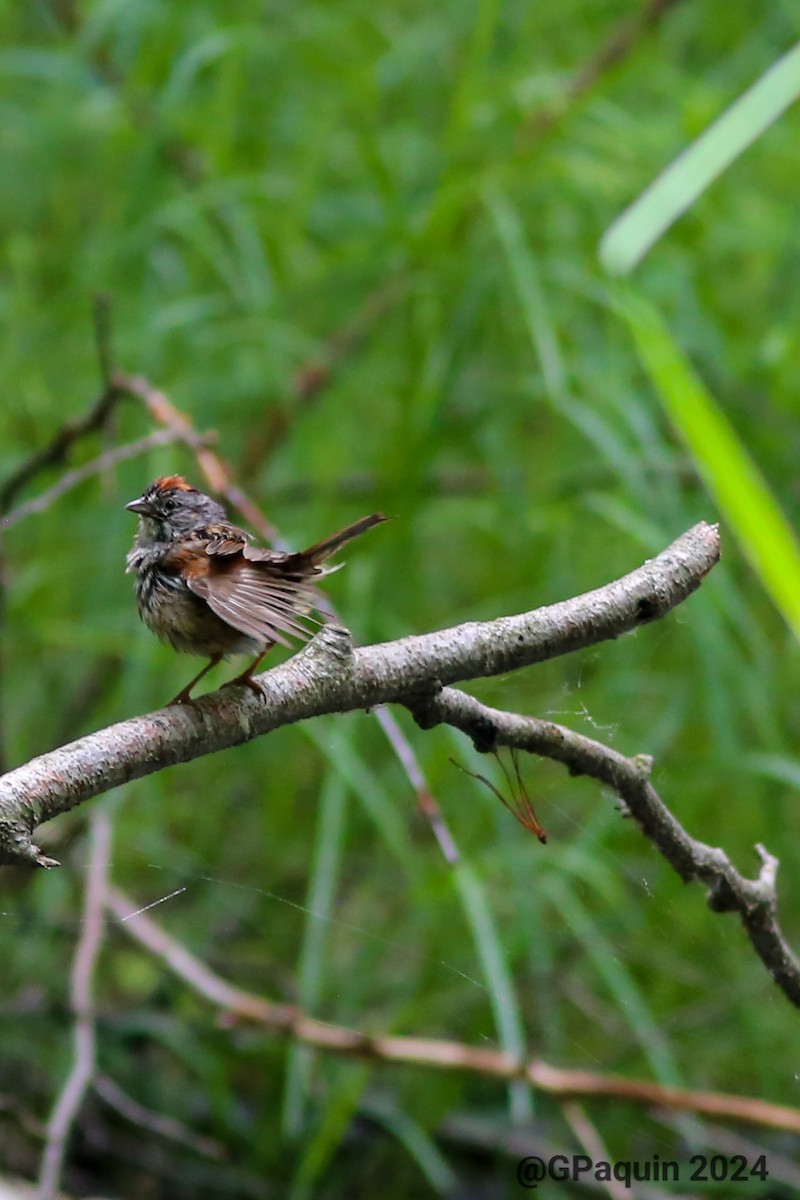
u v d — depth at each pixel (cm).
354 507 1059
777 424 1036
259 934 1076
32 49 1177
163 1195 1009
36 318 1059
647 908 911
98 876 866
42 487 1057
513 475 1003
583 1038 994
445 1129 1031
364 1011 981
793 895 987
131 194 1084
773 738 877
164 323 998
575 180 1024
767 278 1113
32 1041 1038
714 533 482
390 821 822
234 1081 1128
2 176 1149
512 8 1127
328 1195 1003
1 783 377
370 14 1142
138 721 409
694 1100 806
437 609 1060
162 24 1089
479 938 746
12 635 1020
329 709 440
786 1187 953
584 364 1016
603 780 494
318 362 1073
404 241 1001
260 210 1060
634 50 1104
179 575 523
